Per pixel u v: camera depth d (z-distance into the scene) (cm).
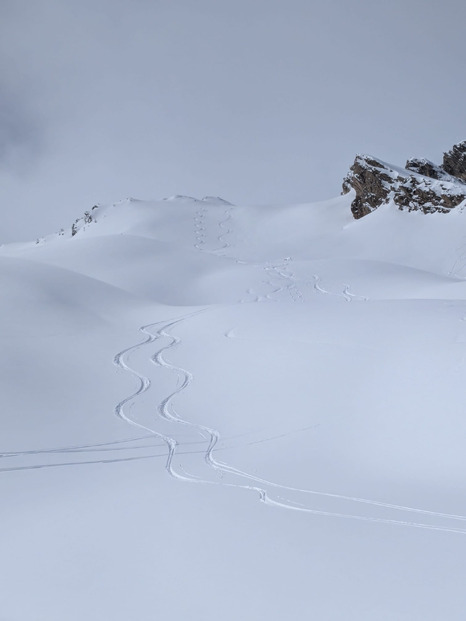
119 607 717
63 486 1252
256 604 712
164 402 1880
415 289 5122
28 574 817
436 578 760
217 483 1228
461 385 1636
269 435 1568
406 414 1555
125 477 1295
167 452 1466
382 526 946
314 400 1761
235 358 2242
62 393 1947
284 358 2141
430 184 10012
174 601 727
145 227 11712
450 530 920
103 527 985
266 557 839
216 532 940
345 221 10875
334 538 900
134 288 5859
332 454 1418
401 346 2044
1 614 708
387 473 1275
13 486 1261
